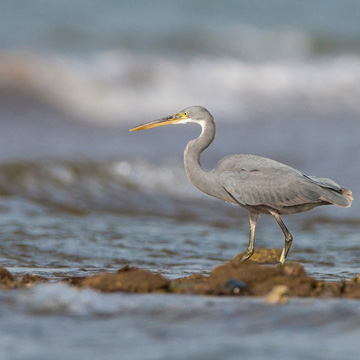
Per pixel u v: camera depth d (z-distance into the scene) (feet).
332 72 113.50
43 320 22.29
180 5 136.87
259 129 92.43
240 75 109.09
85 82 102.06
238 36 124.47
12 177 60.85
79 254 40.04
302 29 129.90
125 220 52.95
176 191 68.03
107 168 68.74
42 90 99.71
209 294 26.13
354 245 45.34
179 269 36.76
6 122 90.84
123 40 118.01
